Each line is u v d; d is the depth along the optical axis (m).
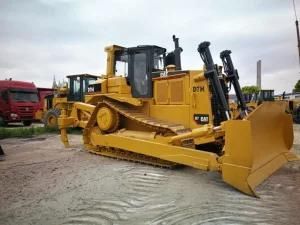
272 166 5.56
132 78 8.02
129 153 7.32
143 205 4.26
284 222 3.70
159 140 6.60
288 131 6.29
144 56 7.78
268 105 5.23
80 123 8.74
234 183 4.75
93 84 8.84
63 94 15.55
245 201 4.39
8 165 6.78
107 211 4.04
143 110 7.79
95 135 8.10
